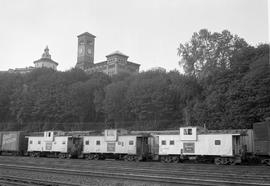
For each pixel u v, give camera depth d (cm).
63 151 4525
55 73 9000
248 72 5228
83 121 8188
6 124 8694
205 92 6019
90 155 4378
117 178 1825
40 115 8356
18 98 8612
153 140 4006
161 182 1684
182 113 6550
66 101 8094
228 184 1572
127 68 14900
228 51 6181
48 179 1870
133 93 7000
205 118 5434
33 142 4941
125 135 4097
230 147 3250
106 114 7688
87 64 15912
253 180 1747
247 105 4884
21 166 2598
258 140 3089
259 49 5684
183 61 6506
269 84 4816
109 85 7719
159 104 6688
